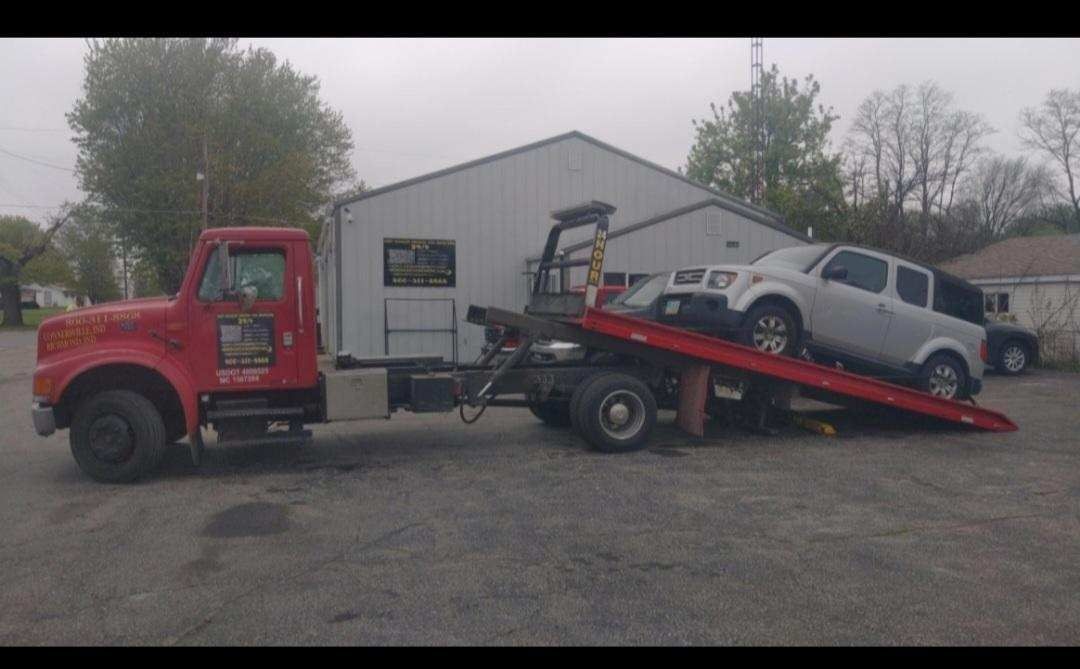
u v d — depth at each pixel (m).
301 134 49.47
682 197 24.89
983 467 9.21
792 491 8.09
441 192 22.09
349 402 9.23
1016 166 51.88
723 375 10.73
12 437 11.55
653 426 10.17
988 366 19.92
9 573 5.80
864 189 40.72
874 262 11.37
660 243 20.00
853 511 7.35
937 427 11.73
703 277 10.89
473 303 22.42
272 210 44.09
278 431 9.13
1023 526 6.91
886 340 11.26
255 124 44.78
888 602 5.24
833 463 9.41
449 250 22.17
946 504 7.61
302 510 7.43
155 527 6.91
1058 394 16.09
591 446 10.13
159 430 8.54
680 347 10.09
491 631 4.79
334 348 21.52
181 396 8.66
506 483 8.45
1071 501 7.72
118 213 42.06
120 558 6.11
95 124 42.19
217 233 8.84
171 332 8.76
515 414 13.33
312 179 48.25
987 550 6.27
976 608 5.15
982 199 52.34
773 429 11.23
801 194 38.25
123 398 8.50
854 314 11.00
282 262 9.03
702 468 9.14
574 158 23.48
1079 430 11.76
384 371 9.42
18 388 18.59
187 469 9.21
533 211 23.05
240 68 45.00
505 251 22.72
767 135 42.12
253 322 8.93
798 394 10.77
